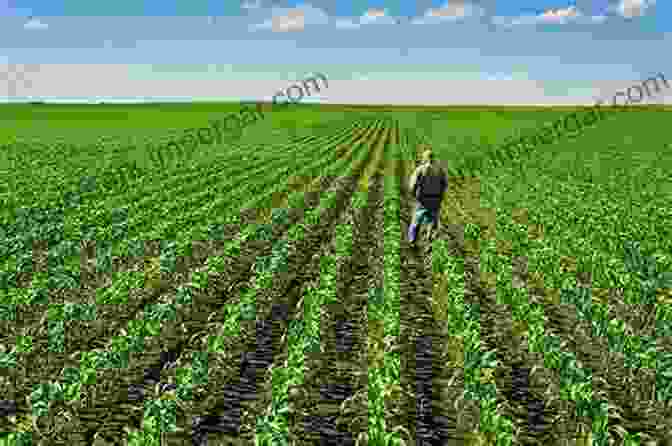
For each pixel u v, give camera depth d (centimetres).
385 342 1120
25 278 1612
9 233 2009
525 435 941
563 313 1452
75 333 1248
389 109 16738
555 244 1959
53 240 1977
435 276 1683
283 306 1456
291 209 2488
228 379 1098
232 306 1293
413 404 1019
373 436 835
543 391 1074
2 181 3241
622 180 3744
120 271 1684
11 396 1029
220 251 1902
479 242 2003
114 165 4128
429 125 10138
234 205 2550
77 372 1025
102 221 2242
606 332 1205
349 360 1179
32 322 1325
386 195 2820
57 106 15150
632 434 945
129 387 1070
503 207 2625
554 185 3356
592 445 851
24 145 5797
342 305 1455
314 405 1022
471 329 1184
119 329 1304
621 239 2011
